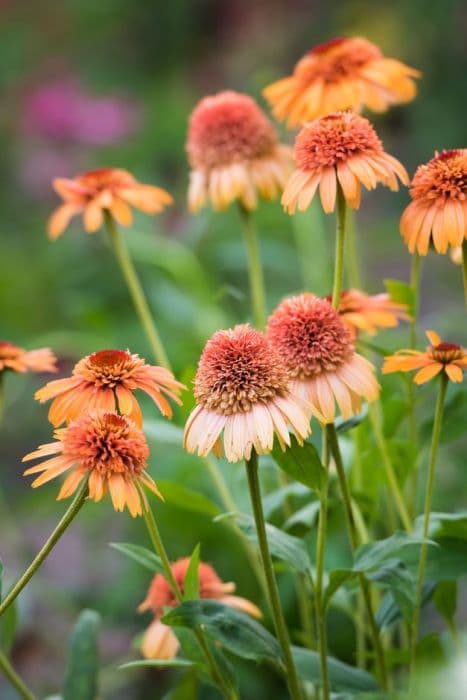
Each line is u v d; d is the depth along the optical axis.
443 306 3.14
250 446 1.45
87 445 1.46
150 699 2.13
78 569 2.36
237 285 2.88
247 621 1.53
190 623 1.52
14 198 4.02
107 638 2.19
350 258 1.80
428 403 2.36
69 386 1.50
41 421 3.08
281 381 1.47
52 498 2.53
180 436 1.75
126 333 2.63
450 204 1.53
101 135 3.79
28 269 3.37
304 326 1.52
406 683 1.68
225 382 1.46
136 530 2.25
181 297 2.27
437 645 1.61
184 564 1.70
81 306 2.42
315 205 2.34
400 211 3.78
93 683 1.69
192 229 2.54
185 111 4.09
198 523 2.13
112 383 1.50
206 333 2.21
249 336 1.47
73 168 3.79
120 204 1.78
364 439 1.72
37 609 2.23
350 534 1.56
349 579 1.54
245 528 1.55
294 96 1.76
